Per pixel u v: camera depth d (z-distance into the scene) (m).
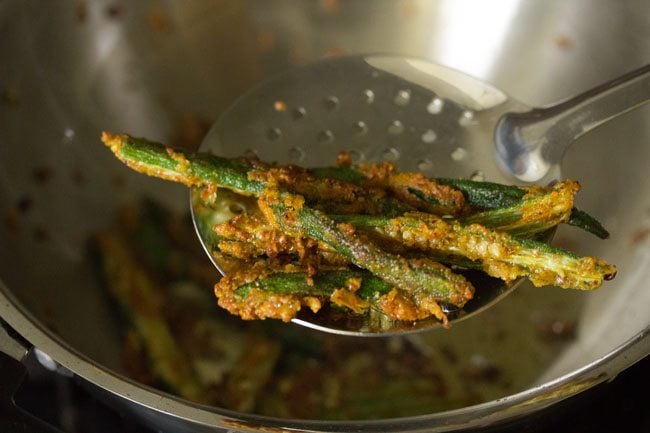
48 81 0.32
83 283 0.31
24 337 0.25
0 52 0.30
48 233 0.31
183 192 0.34
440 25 0.36
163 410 0.24
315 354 0.32
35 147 0.31
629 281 0.30
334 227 0.27
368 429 0.24
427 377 0.31
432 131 0.32
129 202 0.34
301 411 0.31
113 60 0.34
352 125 0.32
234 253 0.28
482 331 0.32
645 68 0.29
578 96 0.30
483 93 0.33
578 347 0.30
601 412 0.28
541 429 0.27
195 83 0.35
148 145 0.29
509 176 0.31
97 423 0.28
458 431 0.24
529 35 0.35
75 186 0.32
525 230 0.28
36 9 0.31
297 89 0.33
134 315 0.32
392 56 0.34
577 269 0.26
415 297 0.27
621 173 0.32
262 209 0.28
